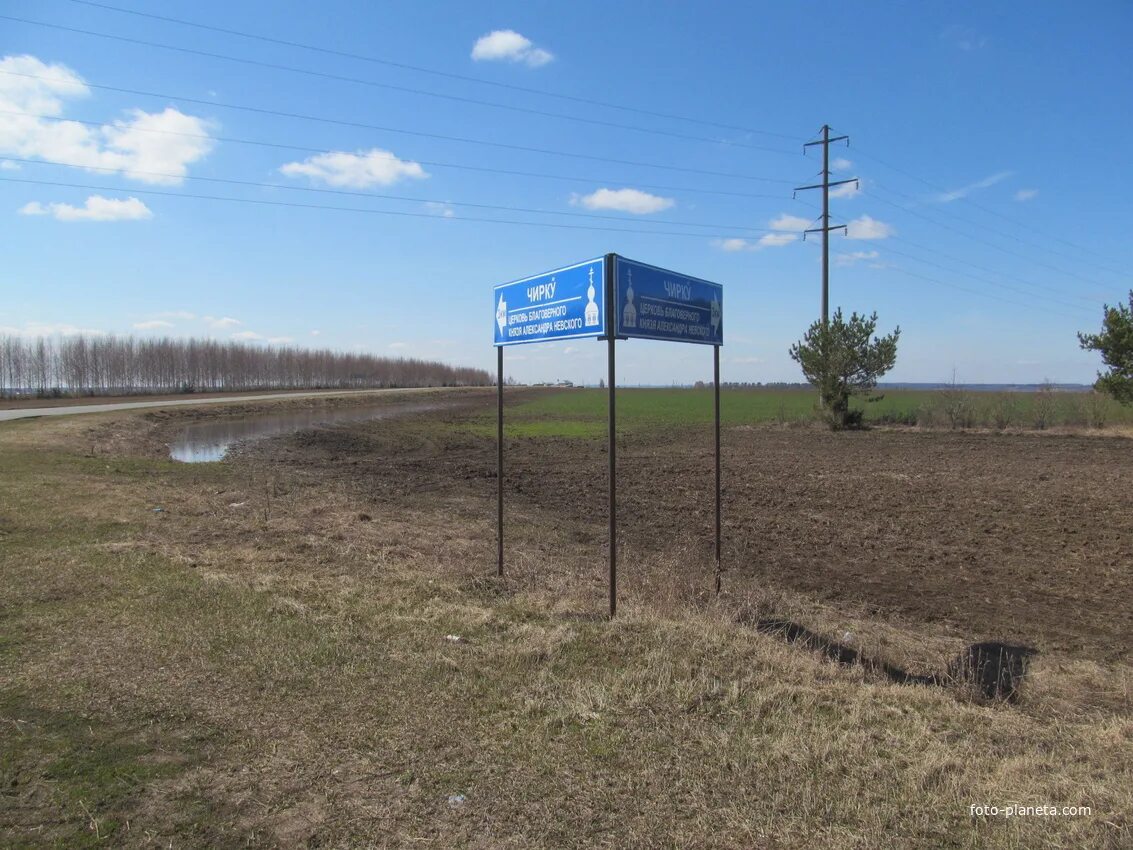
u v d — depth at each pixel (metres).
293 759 3.35
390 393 93.31
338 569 7.25
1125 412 30.12
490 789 3.14
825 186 34.31
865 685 4.66
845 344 33.12
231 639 4.92
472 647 4.97
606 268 5.55
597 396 86.12
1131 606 7.55
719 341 7.18
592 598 6.51
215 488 13.17
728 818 2.96
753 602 6.70
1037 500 13.93
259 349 103.62
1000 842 2.82
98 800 2.93
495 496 14.73
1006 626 6.91
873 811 3.02
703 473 18.45
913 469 18.95
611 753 3.50
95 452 19.05
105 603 5.64
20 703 3.83
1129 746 3.79
